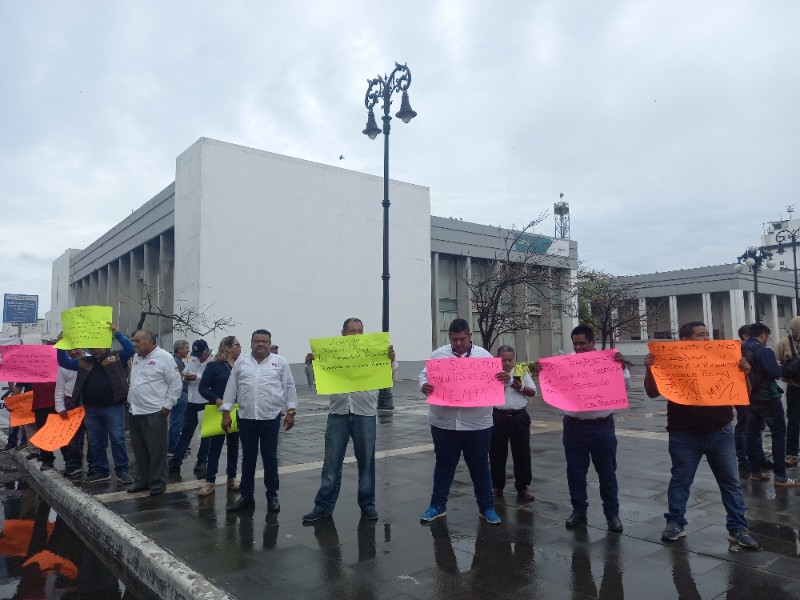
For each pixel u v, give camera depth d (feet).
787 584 13.32
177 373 23.24
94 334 23.93
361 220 92.38
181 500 21.53
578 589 13.30
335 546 16.30
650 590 13.14
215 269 76.48
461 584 13.70
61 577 16.55
